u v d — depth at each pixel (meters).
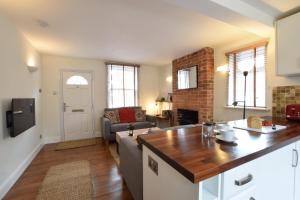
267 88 2.52
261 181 0.98
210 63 3.48
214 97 3.50
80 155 3.25
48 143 4.11
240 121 2.02
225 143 1.12
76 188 2.07
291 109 2.00
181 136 1.33
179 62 4.39
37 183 2.21
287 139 1.19
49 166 2.74
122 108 4.82
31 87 3.18
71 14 2.09
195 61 3.79
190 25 2.41
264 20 1.98
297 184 1.33
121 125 4.11
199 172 0.69
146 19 2.23
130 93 5.23
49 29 2.56
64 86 4.34
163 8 1.95
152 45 3.35
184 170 0.73
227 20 1.91
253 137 1.25
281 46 1.97
